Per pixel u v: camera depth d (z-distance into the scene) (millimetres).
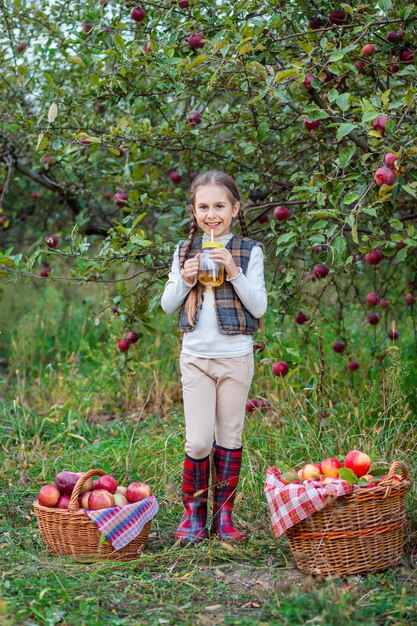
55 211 6785
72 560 2928
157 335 5902
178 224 4406
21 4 4730
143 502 3010
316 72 3605
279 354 3941
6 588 2645
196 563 2930
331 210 3219
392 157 3098
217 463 3219
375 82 4020
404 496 2871
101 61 3857
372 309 4777
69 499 3033
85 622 2418
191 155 4746
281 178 4719
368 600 2553
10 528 3311
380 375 4820
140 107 4469
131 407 5398
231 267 3043
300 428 4074
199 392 3137
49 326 6992
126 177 4652
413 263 5320
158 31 3945
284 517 2773
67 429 4559
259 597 2615
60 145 4172
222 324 3082
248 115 4227
